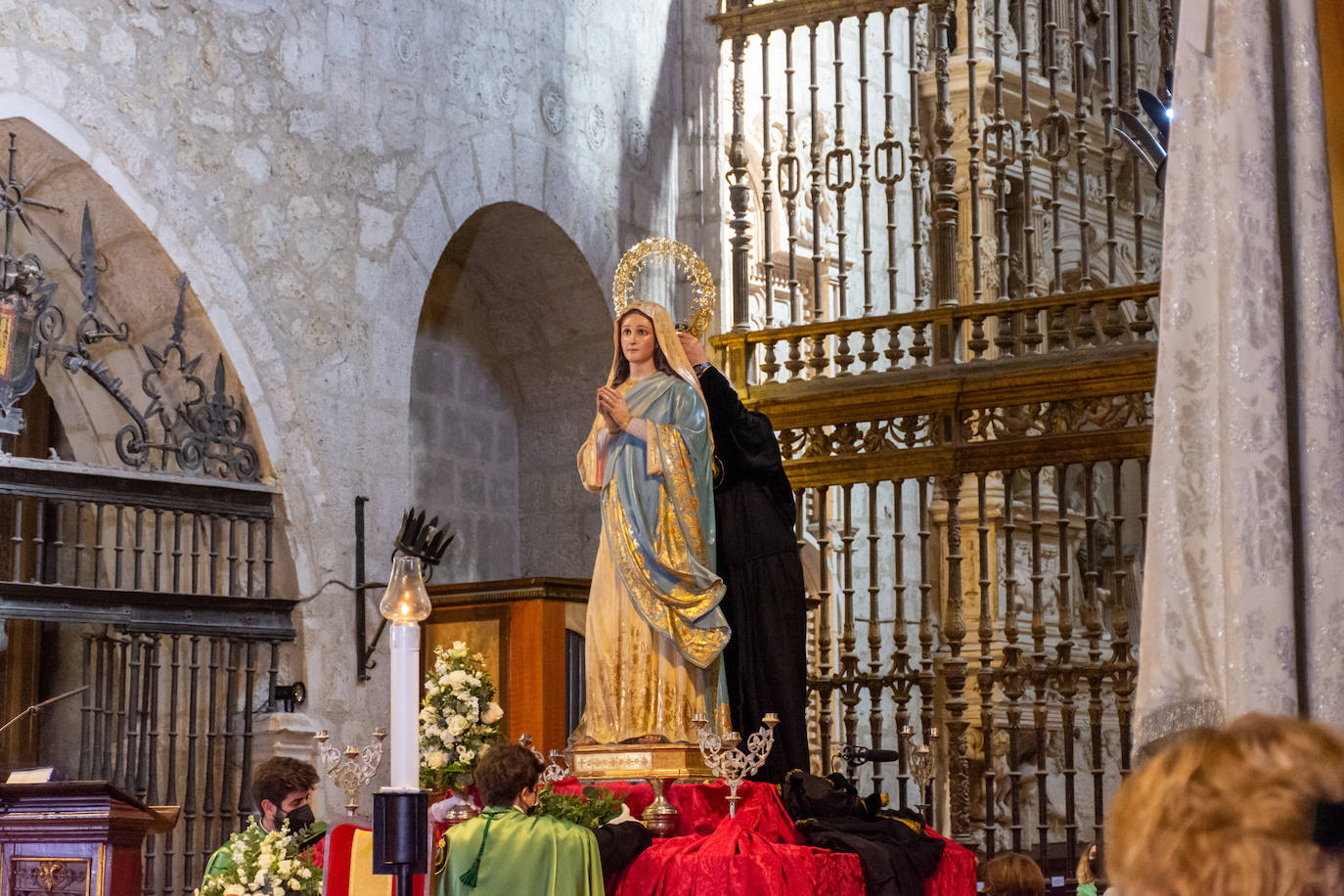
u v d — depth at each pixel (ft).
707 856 18.56
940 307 33.40
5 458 24.66
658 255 24.62
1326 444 9.30
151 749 26.78
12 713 31.30
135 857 18.88
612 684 21.62
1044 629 31.42
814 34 36.50
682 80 39.50
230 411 28.27
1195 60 9.77
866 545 43.75
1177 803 4.34
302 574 29.04
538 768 18.42
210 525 29.30
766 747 20.06
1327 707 9.04
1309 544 9.23
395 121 31.99
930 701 31.86
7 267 24.75
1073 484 51.93
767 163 36.96
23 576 31.17
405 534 30.09
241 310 28.71
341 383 30.42
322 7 30.78
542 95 35.45
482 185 33.78
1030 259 34.71
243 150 29.12
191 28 28.40
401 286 31.86
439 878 17.34
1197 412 9.57
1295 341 9.48
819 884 18.97
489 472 38.42
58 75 26.13
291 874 17.24
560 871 17.48
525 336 38.58
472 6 33.94
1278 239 9.43
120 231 27.68
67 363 25.63
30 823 18.47
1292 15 9.71
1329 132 10.25
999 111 35.24
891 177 34.94
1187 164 9.74
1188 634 9.41
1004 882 16.72
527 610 28.02
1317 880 4.12
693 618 21.25
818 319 35.47
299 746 28.25
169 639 29.71
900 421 33.12
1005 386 32.04
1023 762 45.68
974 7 35.81
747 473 23.80
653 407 22.16
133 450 26.71
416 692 10.69
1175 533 9.51
